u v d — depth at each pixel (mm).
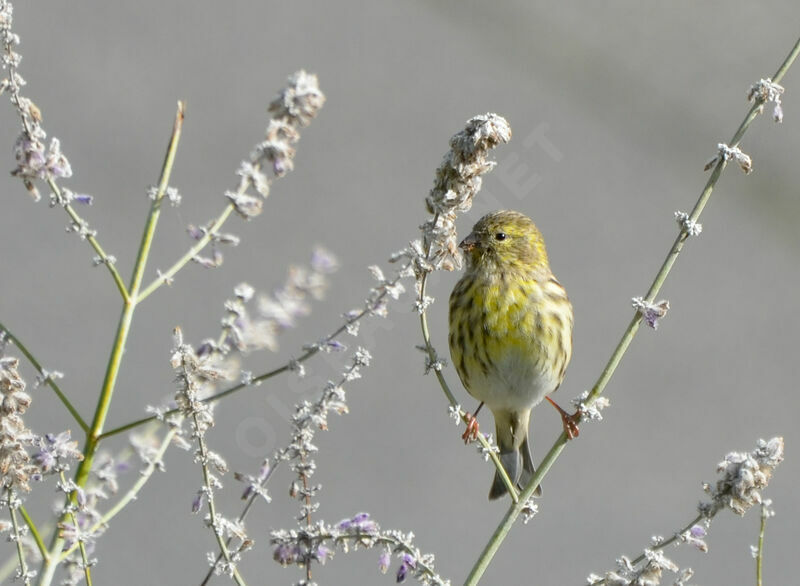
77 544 5863
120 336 6090
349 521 5949
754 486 5793
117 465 6348
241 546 5996
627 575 5828
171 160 6254
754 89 6621
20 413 5738
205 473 5961
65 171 5988
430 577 5898
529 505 6328
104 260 6117
